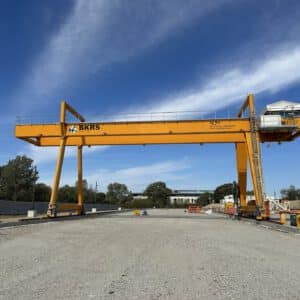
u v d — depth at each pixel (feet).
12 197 238.48
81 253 32.24
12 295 18.03
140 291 18.88
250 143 92.32
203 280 21.50
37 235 49.03
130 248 35.42
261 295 18.16
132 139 102.73
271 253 33.17
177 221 88.28
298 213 64.18
